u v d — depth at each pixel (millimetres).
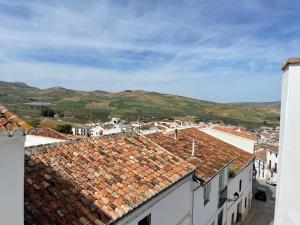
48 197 7852
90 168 9984
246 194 27438
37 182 8297
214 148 21766
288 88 6594
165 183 10789
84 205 8086
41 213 7250
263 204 31531
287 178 6695
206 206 16094
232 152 25094
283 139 6777
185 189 12891
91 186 9016
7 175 5023
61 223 7176
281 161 6891
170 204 11477
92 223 7539
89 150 11195
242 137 30781
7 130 4789
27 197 7578
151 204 9922
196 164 15898
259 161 55438
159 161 12328
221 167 17016
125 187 9609
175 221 12055
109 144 12312
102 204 8344
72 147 10930
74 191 8477
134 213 8930
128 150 12367
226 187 19922
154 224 10336
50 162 9438
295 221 6672
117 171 10430
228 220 21797
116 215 8094
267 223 26000
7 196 5051
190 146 19359
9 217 5113
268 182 45469
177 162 12852
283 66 7055
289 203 6707
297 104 6539
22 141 5184
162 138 19344
